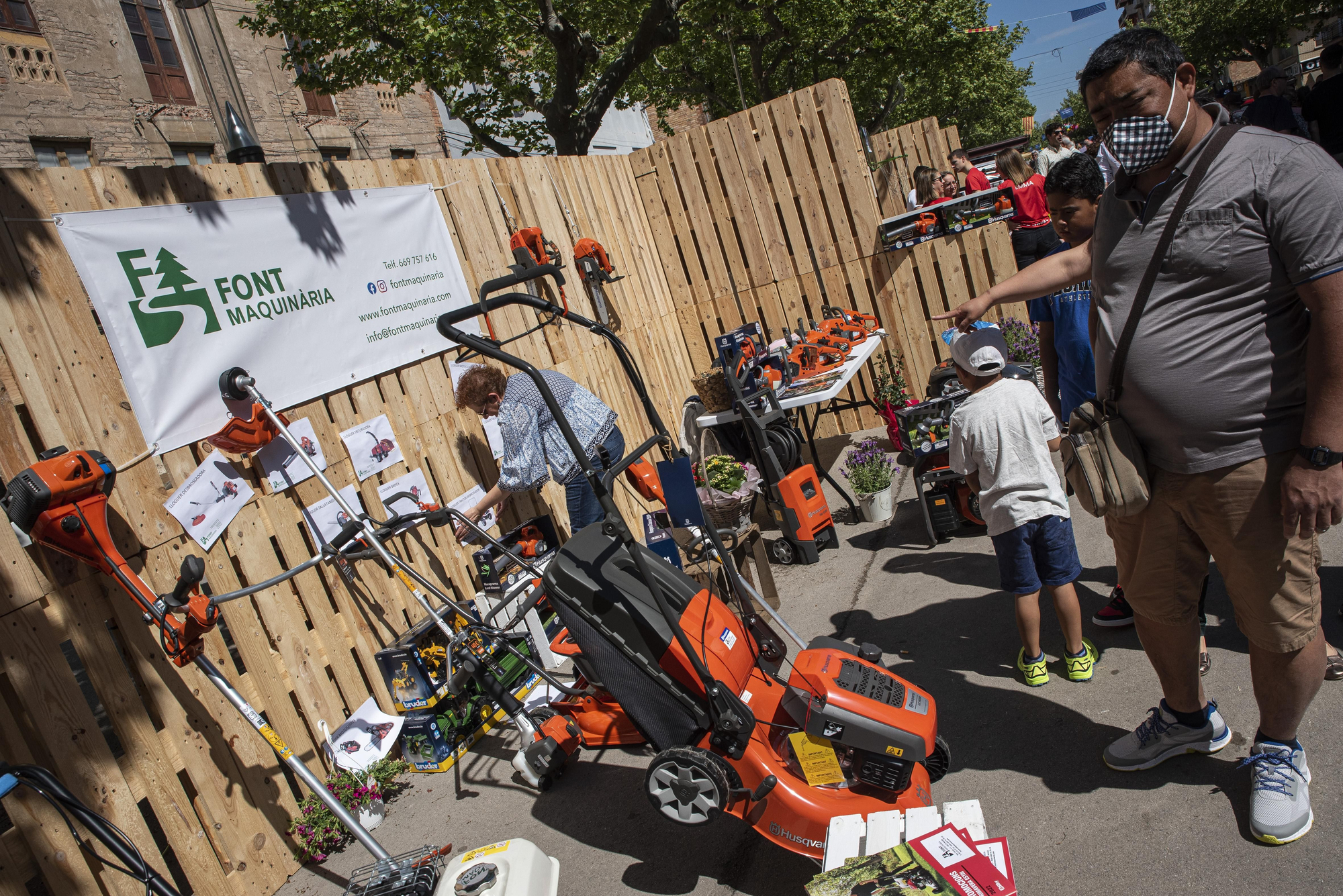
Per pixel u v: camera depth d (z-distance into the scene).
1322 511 2.26
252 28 15.30
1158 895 2.46
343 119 19.36
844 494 6.21
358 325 4.69
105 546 2.98
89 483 2.93
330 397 4.43
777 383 6.28
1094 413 2.65
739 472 5.22
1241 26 39.44
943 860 2.17
